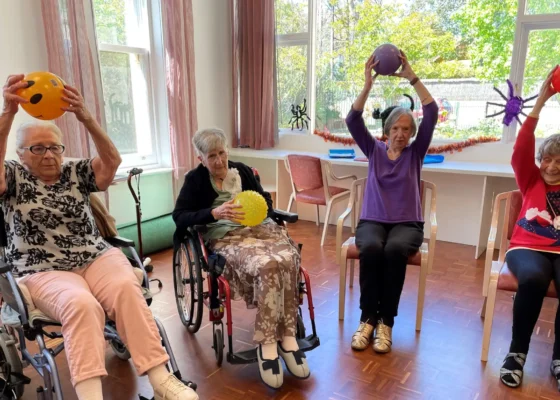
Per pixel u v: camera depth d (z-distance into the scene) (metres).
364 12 3.93
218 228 2.04
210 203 2.09
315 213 4.44
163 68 3.76
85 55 3.00
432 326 2.32
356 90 4.12
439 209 3.81
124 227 3.37
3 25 2.70
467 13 3.53
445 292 2.74
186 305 2.40
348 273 3.05
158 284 2.89
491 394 1.77
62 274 1.62
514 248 1.99
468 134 3.74
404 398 1.75
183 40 3.75
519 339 1.85
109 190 3.37
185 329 2.30
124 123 3.69
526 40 3.39
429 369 1.94
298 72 4.39
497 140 3.61
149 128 3.90
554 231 1.91
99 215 1.87
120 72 3.60
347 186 4.21
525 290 1.79
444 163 3.62
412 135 2.30
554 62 3.34
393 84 3.91
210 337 2.22
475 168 3.32
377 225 2.27
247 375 1.92
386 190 2.29
